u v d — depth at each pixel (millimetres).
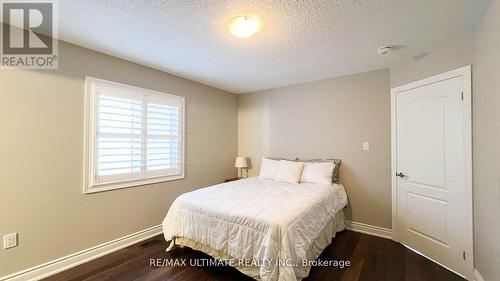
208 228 2135
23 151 1986
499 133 1562
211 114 3979
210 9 1706
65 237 2225
